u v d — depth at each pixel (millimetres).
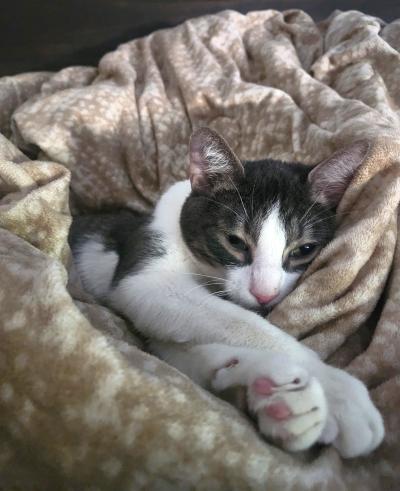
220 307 230
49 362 152
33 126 365
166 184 386
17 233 226
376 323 234
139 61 480
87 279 301
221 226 259
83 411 148
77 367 151
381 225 230
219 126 396
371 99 362
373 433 171
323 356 218
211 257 263
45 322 157
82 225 333
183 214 275
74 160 370
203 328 225
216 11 541
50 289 161
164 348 238
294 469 154
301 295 228
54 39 508
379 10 547
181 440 147
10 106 441
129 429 146
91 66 526
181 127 414
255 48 474
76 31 512
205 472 147
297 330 225
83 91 401
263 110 379
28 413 151
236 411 166
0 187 257
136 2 515
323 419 158
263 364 175
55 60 518
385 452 182
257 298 242
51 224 233
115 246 308
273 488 149
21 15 488
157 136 405
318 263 241
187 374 210
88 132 381
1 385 154
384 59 411
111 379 150
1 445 153
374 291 227
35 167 262
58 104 383
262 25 511
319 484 156
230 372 189
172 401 151
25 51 504
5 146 297
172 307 238
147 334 244
